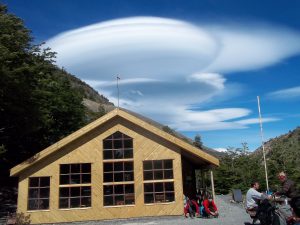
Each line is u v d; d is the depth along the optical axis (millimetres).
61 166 18891
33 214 18219
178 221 16953
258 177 31109
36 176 18609
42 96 26234
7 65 21000
